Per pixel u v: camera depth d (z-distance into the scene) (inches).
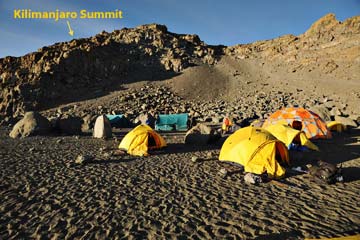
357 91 2650.1
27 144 739.4
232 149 493.4
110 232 246.1
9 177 404.8
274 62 4407.0
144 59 4222.4
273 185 382.6
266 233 243.8
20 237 235.1
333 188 369.1
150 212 289.9
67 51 3358.8
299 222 264.8
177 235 241.1
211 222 266.7
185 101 3009.4
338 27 4512.8
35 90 2790.4
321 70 3619.6
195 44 5152.6
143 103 2775.6
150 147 655.8
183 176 427.2
